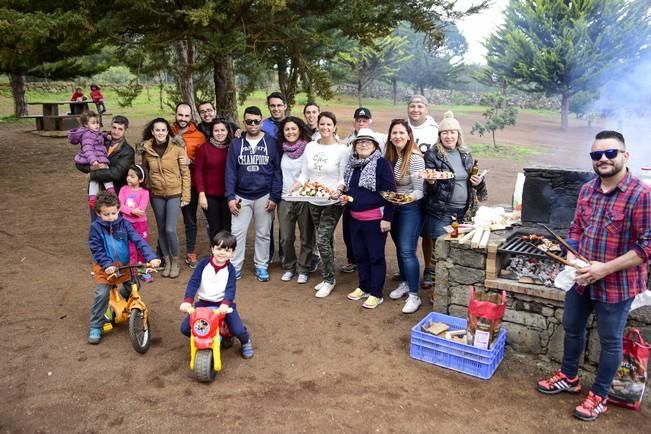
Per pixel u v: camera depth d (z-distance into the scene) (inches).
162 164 224.1
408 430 130.4
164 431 128.8
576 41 976.9
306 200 206.8
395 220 205.9
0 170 483.8
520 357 164.7
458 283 178.1
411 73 1665.8
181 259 257.9
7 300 206.2
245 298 212.1
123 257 171.8
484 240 170.6
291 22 305.7
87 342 173.3
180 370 157.2
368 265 208.7
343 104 1430.9
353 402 141.7
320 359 165.0
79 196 394.9
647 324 145.5
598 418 135.6
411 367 160.6
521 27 1105.4
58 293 214.2
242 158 219.9
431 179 187.9
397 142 194.5
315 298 212.7
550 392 146.1
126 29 305.4
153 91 1307.8
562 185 175.0
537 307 160.9
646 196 120.5
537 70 1021.2
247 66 384.5
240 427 130.5
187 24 289.3
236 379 152.9
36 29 251.0
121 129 237.3
